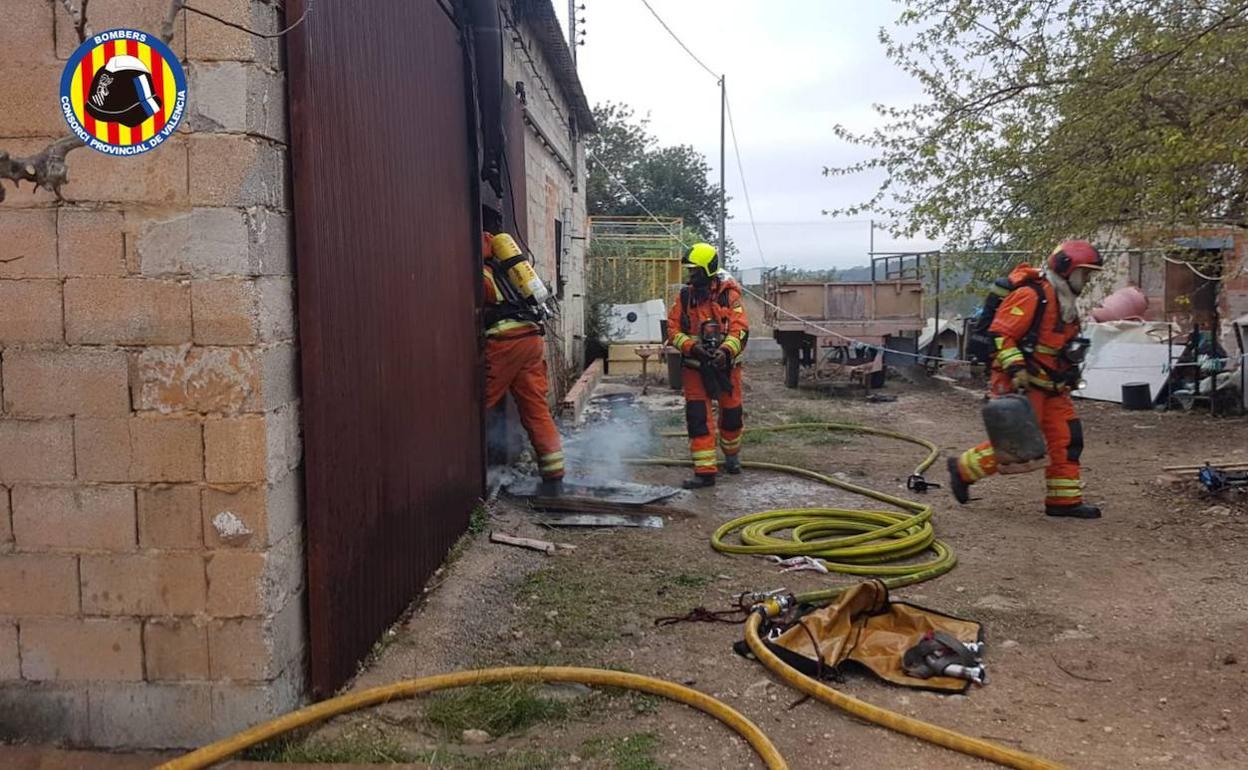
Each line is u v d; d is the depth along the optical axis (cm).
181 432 318
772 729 353
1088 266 648
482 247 642
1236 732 351
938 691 388
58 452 321
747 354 2200
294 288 340
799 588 521
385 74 434
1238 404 1136
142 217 312
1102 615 479
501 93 669
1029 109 869
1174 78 766
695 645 436
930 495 758
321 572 352
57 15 311
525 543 588
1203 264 971
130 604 325
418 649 422
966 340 1627
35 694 331
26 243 315
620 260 1884
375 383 415
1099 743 344
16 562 327
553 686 387
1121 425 1103
